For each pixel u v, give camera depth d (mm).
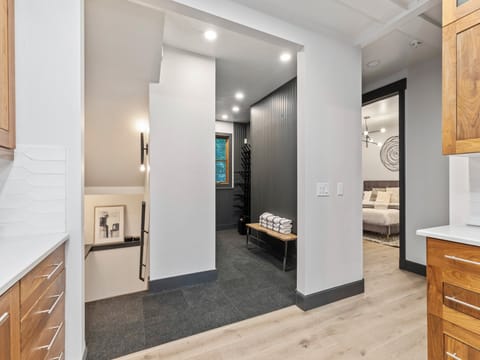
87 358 1482
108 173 2875
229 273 2910
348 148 2293
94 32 1628
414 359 1476
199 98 2631
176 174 2525
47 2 1252
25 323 819
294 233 3332
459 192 1463
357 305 2127
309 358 1490
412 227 2973
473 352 994
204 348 1587
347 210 2277
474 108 1146
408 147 3039
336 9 1879
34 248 1002
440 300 1112
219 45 2471
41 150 1241
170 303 2174
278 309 2074
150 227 2414
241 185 5750
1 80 1044
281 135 3639
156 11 1495
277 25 1941
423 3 1790
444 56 1257
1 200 1195
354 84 2340
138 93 2424
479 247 980
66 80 1275
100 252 2910
